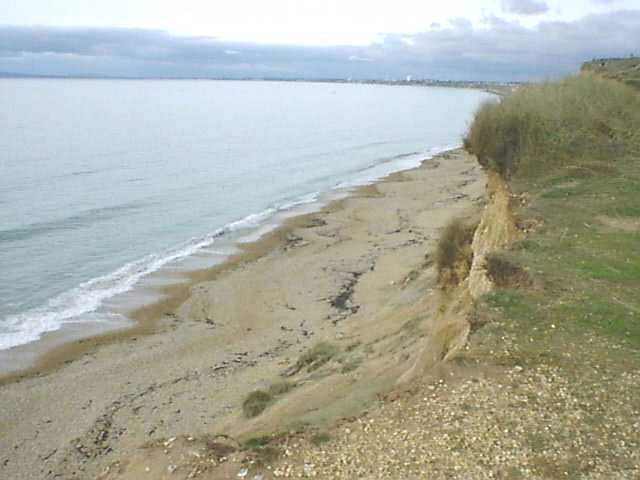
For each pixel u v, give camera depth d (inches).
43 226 1217.4
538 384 327.3
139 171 1879.9
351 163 2229.3
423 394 335.0
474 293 479.8
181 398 573.3
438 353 416.8
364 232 1155.9
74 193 1529.3
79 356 676.1
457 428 302.8
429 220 1203.2
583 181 647.8
